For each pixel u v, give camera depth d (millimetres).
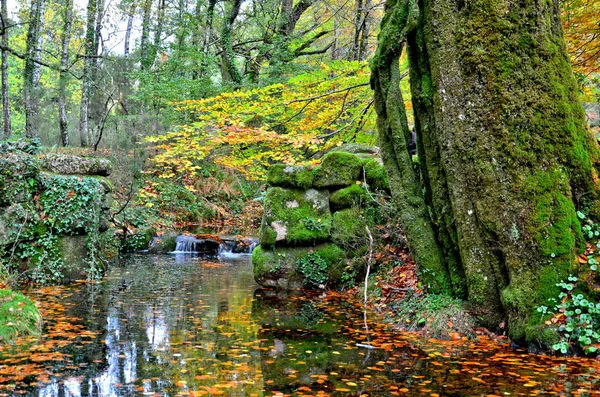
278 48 17734
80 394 3340
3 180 7699
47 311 6020
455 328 5070
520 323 4586
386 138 5980
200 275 9547
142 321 5668
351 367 4082
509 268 4703
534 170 4660
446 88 5059
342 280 7934
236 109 8367
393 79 5805
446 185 5379
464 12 4949
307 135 8141
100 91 17500
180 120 16516
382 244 7957
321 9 20594
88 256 8547
